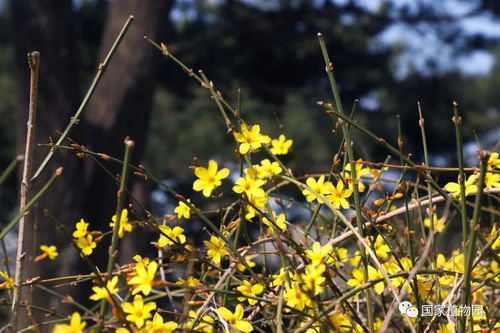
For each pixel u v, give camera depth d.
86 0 13.70
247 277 2.53
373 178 2.76
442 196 2.38
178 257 2.28
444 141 14.95
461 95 15.00
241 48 14.27
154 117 12.86
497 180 2.32
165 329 1.99
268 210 2.48
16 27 7.15
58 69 7.04
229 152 12.63
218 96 2.61
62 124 6.91
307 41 14.29
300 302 2.04
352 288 2.30
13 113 12.52
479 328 2.54
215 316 2.22
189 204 2.28
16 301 2.16
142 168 2.28
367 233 2.30
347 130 2.36
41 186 6.57
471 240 1.91
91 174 6.88
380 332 1.85
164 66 13.62
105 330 2.24
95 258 6.06
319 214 2.76
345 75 14.94
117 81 7.20
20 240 2.20
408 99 14.64
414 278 2.13
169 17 7.45
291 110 13.03
